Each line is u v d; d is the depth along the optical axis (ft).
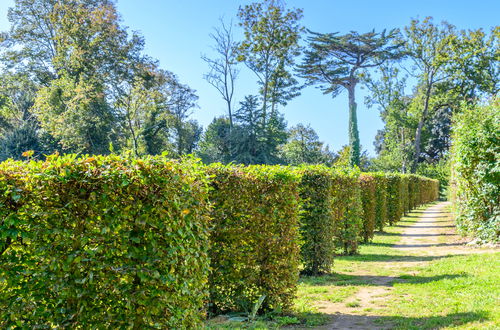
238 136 146.10
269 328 18.97
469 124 42.70
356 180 44.96
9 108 162.91
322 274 33.12
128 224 12.44
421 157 223.71
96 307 12.09
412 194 103.04
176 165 13.66
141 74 144.25
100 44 138.62
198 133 221.66
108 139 138.82
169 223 12.80
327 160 194.08
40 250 11.51
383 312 21.13
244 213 21.66
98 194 12.09
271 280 21.40
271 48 160.25
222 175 21.72
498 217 38.91
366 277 31.19
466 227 45.98
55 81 132.87
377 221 62.90
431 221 78.84
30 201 11.62
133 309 12.34
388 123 188.85
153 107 144.25
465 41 159.84
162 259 12.67
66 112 130.21
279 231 21.98
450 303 21.12
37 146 135.44
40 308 11.68
